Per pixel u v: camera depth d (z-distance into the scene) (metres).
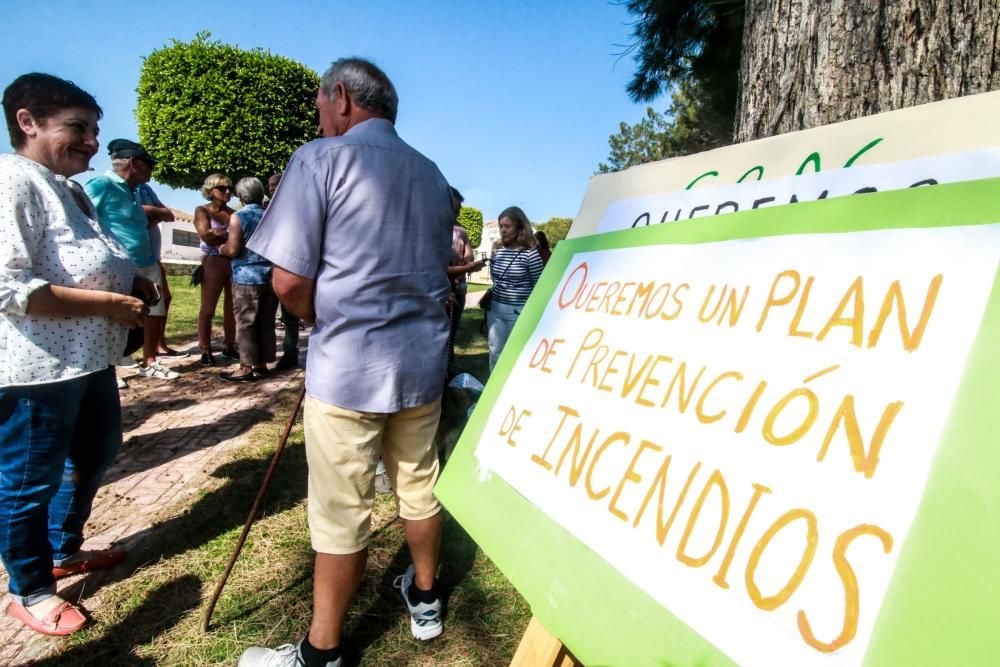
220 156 12.80
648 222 1.15
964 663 0.50
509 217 4.29
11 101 1.64
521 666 1.13
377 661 1.75
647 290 1.03
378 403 1.51
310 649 1.58
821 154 0.89
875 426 0.64
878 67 1.20
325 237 1.48
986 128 0.72
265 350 5.02
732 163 1.04
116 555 2.18
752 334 0.81
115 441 2.03
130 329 1.91
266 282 4.82
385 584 2.10
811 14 1.31
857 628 0.57
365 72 1.62
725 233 0.94
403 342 1.54
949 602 0.52
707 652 0.66
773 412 0.73
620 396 0.95
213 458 3.22
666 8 4.35
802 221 0.84
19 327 1.59
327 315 1.49
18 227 1.55
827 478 0.65
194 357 5.80
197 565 2.18
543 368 1.17
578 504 0.90
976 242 0.65
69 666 1.69
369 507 1.60
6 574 2.15
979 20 1.08
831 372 0.70
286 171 1.48
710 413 0.80
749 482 0.71
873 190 0.80
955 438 0.58
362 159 1.49
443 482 1.22
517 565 0.93
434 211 1.64
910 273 0.69
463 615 1.95
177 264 16.47
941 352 0.62
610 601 0.78
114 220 3.93
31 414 1.63
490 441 1.17
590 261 1.23
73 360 1.67
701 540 0.73
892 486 0.60
